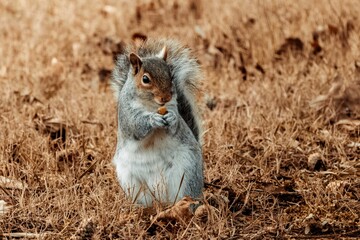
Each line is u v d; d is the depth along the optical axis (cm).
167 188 853
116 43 1625
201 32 1623
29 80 1433
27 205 886
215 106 1272
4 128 1131
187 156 853
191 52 962
